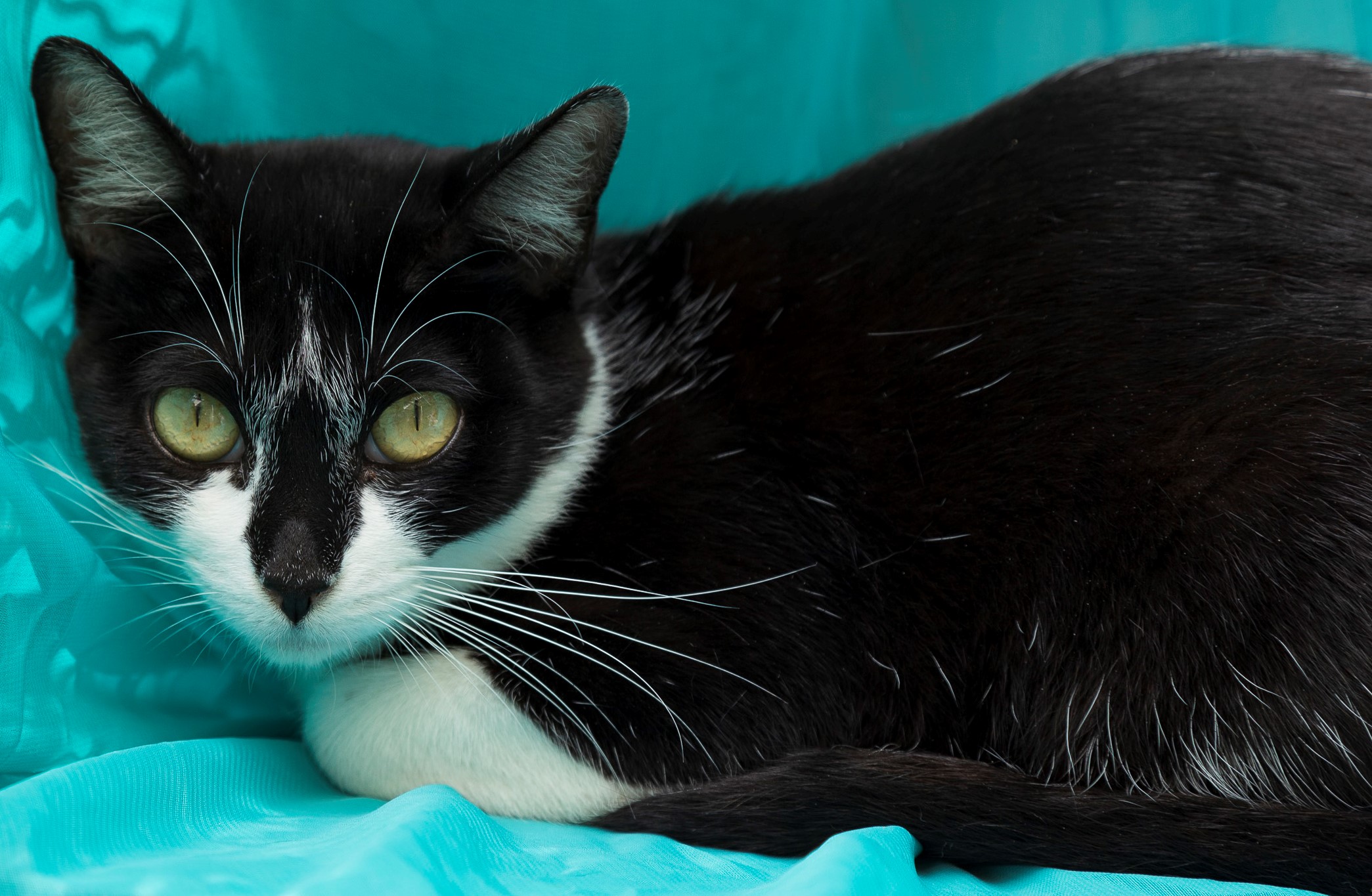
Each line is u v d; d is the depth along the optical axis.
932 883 0.55
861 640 0.60
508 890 0.53
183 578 0.58
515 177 0.57
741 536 0.59
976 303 0.60
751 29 0.72
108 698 0.60
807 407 0.60
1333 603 0.57
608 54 0.71
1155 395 0.58
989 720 0.60
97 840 0.53
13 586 0.57
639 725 0.58
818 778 0.57
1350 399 0.58
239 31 0.66
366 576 0.56
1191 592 0.58
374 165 0.59
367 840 0.52
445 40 0.69
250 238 0.57
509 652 0.58
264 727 0.63
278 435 0.56
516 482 0.58
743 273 0.62
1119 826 0.56
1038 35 0.73
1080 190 0.60
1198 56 0.63
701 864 0.55
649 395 0.61
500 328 0.58
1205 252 0.59
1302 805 0.57
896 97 0.73
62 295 0.61
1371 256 0.59
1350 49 0.72
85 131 0.57
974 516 0.59
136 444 0.57
